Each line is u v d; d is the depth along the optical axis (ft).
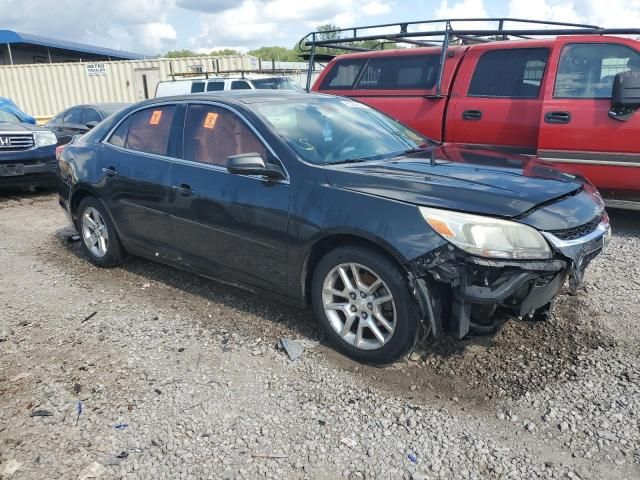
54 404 10.18
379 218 10.31
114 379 10.97
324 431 9.30
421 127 22.70
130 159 15.38
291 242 11.62
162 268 17.16
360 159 12.50
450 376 10.74
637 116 18.03
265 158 12.25
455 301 9.98
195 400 10.21
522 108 20.40
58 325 13.43
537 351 11.51
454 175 11.09
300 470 8.45
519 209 9.74
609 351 11.48
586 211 10.55
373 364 11.14
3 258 18.85
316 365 11.27
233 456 8.77
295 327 12.87
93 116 37.99
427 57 22.93
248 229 12.35
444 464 8.49
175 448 8.96
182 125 14.32
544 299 10.10
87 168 16.65
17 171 28.25
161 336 12.71
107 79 70.18
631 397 9.92
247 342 12.30
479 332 10.97
